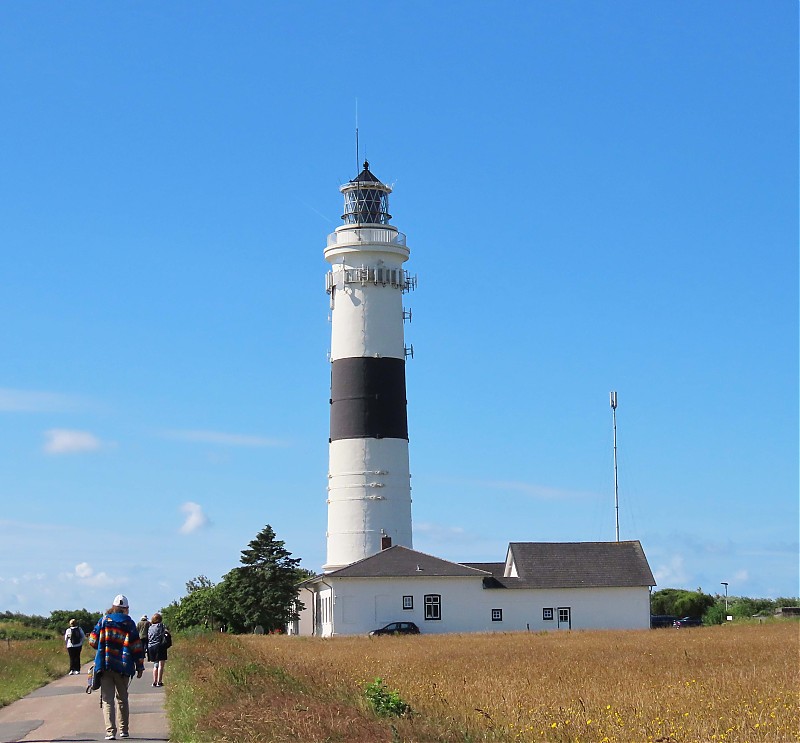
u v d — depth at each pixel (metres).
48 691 37.31
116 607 24.69
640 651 49.56
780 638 61.44
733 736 21.84
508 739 21.86
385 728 22.41
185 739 22.25
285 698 25.23
